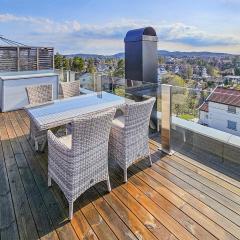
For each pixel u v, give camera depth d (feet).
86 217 6.55
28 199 7.36
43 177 8.66
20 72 20.93
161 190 7.72
